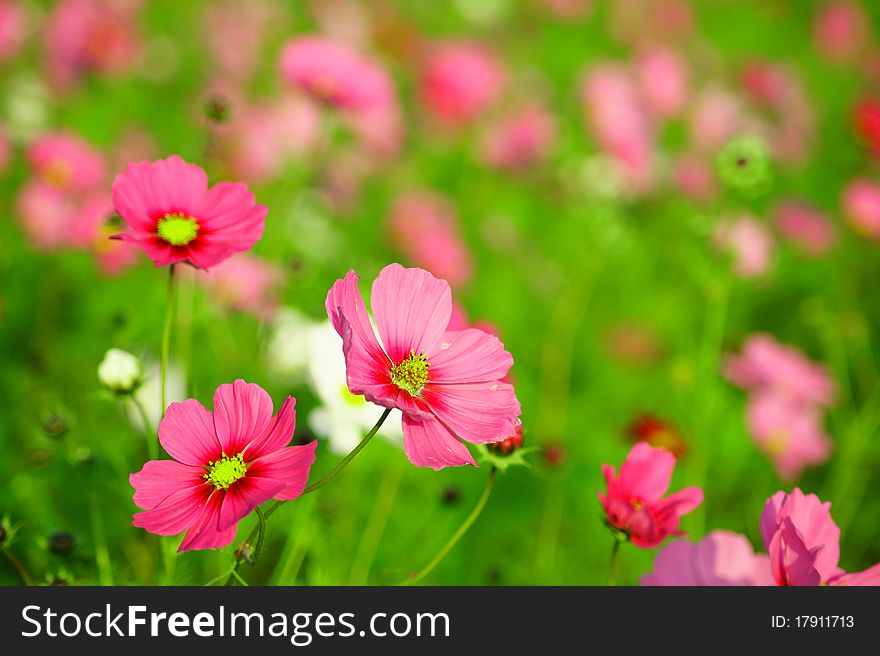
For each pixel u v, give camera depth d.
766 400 1.10
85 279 1.21
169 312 0.70
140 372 0.75
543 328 1.42
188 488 0.66
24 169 1.44
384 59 2.10
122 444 0.91
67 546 0.78
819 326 1.31
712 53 2.34
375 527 0.90
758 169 1.01
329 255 1.33
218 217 0.70
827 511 0.69
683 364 1.10
